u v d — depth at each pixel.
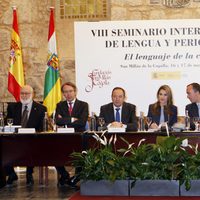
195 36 8.38
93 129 6.57
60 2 9.41
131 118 6.72
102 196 2.73
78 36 8.55
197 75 8.42
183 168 2.82
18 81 8.39
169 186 2.72
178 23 8.39
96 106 8.54
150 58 8.47
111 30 8.51
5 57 9.24
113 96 6.79
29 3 9.30
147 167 2.84
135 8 9.17
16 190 6.17
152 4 9.12
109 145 3.22
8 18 9.27
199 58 8.41
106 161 2.91
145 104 8.49
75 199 2.66
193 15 9.06
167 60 8.45
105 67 8.53
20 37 9.29
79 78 8.57
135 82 8.51
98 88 8.55
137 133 5.73
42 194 5.84
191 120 6.62
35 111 6.71
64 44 9.38
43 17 9.37
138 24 8.45
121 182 2.75
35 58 9.31
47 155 6.07
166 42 8.44
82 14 9.34
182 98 8.43
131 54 8.49
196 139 5.45
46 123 6.55
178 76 8.44
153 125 6.36
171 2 9.07
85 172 2.87
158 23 8.41
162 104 7.38
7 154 6.16
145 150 2.96
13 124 6.76
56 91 8.38
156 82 8.48
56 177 7.55
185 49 8.41
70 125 6.33
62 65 9.35
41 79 9.29
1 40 9.26
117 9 9.20
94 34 8.52
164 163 2.86
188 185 2.68
